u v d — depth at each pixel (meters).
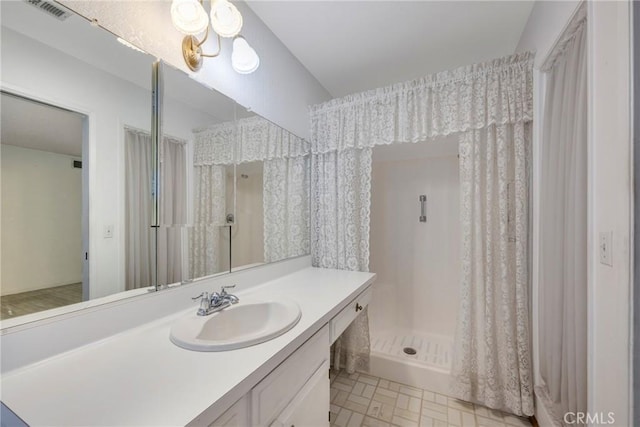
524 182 1.43
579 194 0.98
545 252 1.30
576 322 0.99
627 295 0.73
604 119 0.82
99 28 0.85
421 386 1.82
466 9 1.44
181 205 1.12
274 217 1.70
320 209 2.01
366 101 1.81
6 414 0.54
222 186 1.33
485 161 1.53
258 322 1.14
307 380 0.96
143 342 0.83
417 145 2.41
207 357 0.74
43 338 0.71
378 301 2.70
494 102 1.46
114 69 0.89
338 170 1.93
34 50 0.72
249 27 1.45
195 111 1.17
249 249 1.50
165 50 1.04
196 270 1.18
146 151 0.99
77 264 0.80
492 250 1.50
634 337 0.71
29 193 0.71
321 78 2.15
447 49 1.78
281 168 1.75
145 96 0.98
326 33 1.64
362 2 1.40
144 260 0.98
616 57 0.77
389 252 2.70
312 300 1.25
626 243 0.73
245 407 0.68
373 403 1.69
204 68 1.21
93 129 0.84
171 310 1.04
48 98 0.75
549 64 1.29
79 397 0.58
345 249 1.92
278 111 1.71
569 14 1.02
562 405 1.13
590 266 0.88
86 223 0.83
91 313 0.81
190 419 0.52
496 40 1.68
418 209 2.61
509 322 1.45
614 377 0.77
